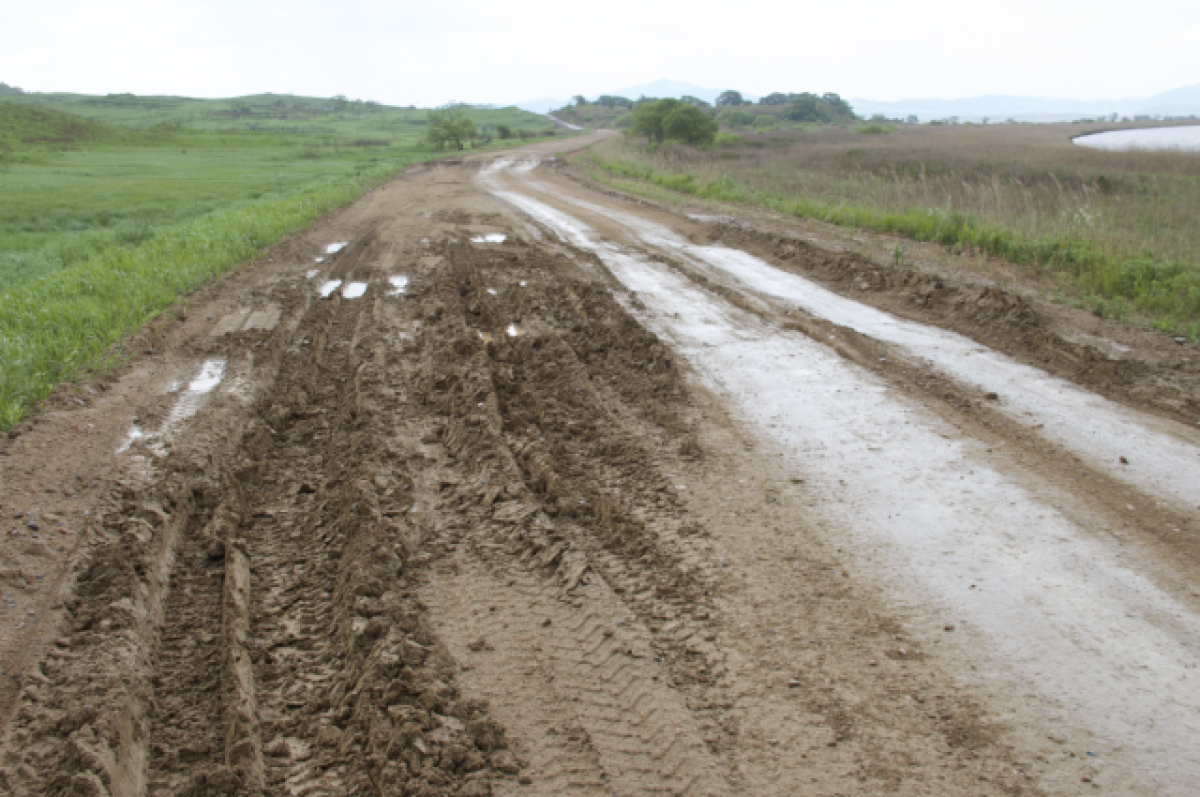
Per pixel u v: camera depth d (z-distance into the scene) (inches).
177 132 2901.1
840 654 154.0
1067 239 464.8
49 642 150.7
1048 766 126.0
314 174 1432.1
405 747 128.1
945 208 611.2
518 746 131.3
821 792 121.6
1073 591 170.9
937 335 355.9
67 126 2447.1
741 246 574.9
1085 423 255.6
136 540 184.7
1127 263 396.2
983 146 1895.9
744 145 2175.2
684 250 567.8
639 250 570.3
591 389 300.5
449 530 202.2
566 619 165.8
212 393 288.8
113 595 164.2
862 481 223.9
